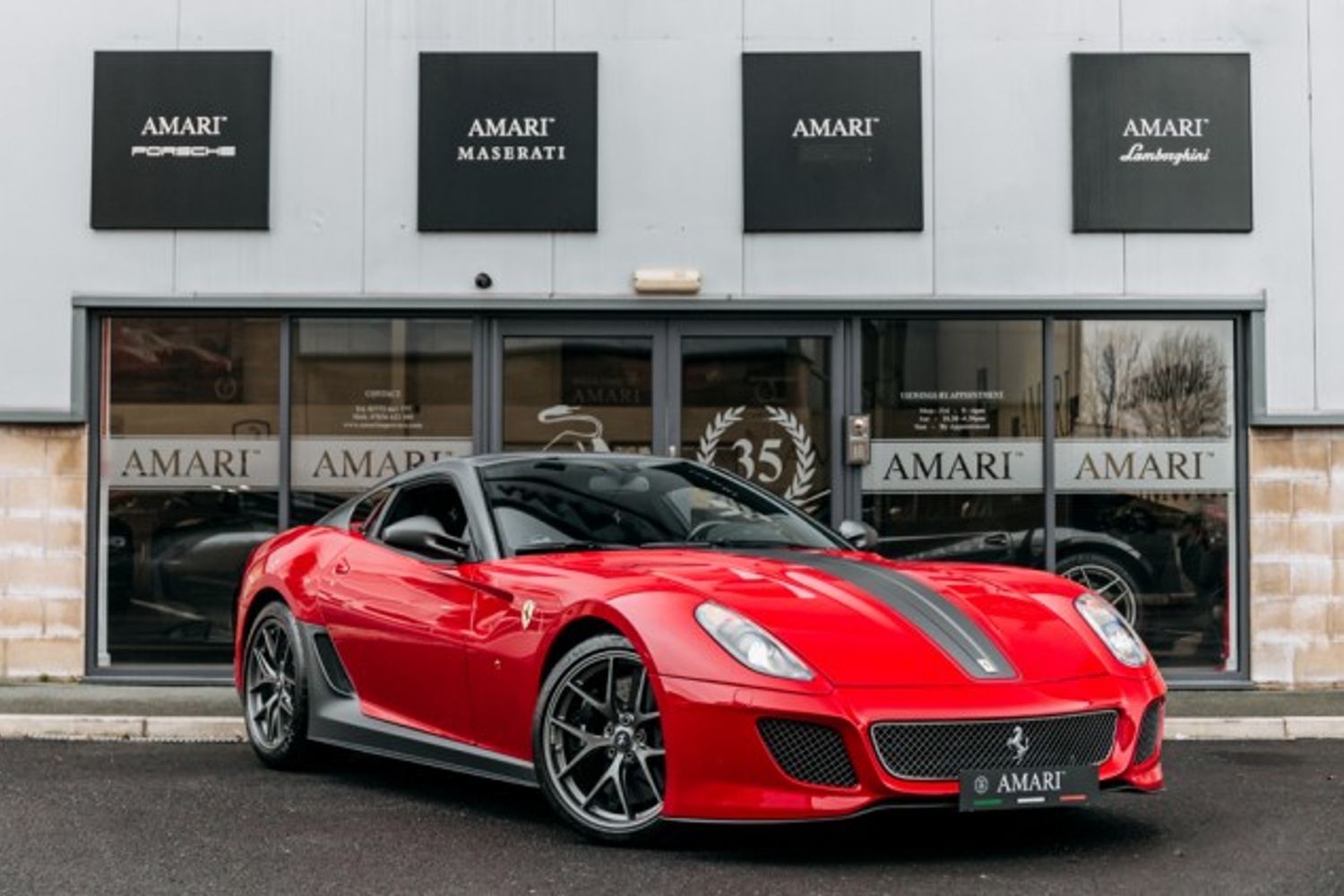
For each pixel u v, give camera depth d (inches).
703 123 421.1
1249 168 419.5
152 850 217.3
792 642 204.4
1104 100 419.8
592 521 256.2
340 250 419.8
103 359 421.4
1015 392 423.2
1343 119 420.5
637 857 211.2
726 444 423.2
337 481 422.3
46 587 416.2
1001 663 208.1
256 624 296.2
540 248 420.2
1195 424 422.3
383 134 421.1
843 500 421.7
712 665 203.6
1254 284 419.2
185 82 419.8
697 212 420.8
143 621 418.9
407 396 422.6
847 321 423.2
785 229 419.2
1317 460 418.9
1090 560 421.4
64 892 193.9
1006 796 200.4
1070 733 205.8
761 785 200.8
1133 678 217.6
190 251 419.5
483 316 422.6
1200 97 419.5
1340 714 366.3
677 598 212.8
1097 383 423.2
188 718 345.1
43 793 263.0
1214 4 421.4
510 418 422.6
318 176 420.8
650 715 211.3
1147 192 419.5
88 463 418.0
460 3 421.7
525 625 229.3
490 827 232.5
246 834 228.1
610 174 421.1
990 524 422.6
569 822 220.5
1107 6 421.7
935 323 424.2
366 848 218.4
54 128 418.9
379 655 262.7
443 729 249.3
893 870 203.5
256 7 422.0
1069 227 420.5
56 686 407.8
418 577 258.1
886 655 205.2
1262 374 417.7
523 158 419.8
